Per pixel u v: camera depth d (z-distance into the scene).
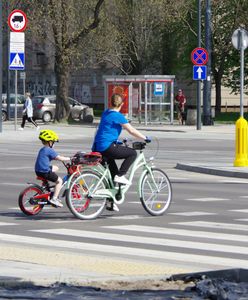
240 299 17.38
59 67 114.06
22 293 18.06
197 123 98.56
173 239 26.91
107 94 111.69
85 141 83.44
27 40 127.62
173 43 142.75
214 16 134.00
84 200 31.55
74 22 113.44
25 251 23.89
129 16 134.88
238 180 47.81
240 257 23.62
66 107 115.38
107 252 24.19
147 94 110.50
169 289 18.47
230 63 143.25
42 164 32.44
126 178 32.19
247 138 52.81
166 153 67.50
